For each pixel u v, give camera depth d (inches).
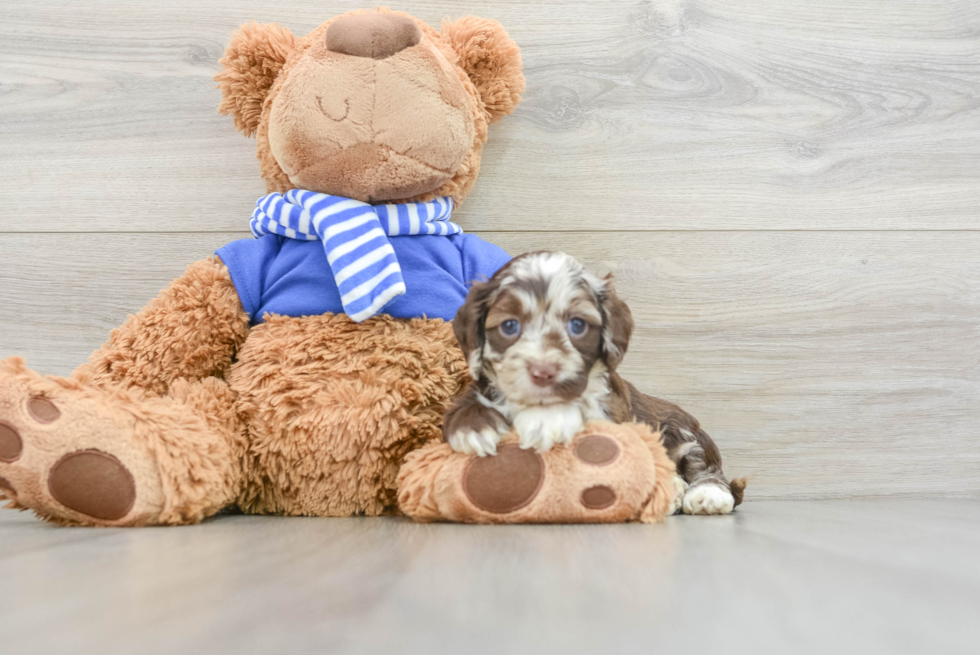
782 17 100.7
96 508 61.3
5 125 97.7
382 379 73.3
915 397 100.7
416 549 47.5
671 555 45.1
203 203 98.5
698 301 99.8
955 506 88.2
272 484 75.1
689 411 99.1
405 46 76.8
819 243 101.0
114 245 98.1
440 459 64.1
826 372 100.3
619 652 24.8
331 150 75.9
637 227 99.7
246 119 85.4
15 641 25.3
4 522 67.2
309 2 98.1
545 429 61.7
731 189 100.4
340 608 30.7
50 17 97.7
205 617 29.0
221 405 72.6
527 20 98.7
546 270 66.6
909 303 101.3
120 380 75.5
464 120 79.8
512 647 25.2
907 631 27.7
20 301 97.4
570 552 46.3
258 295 81.4
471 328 67.4
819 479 99.5
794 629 27.9
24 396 60.8
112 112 98.1
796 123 101.1
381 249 75.7
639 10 99.3
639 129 99.7
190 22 98.1
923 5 102.0
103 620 28.4
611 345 67.5
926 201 101.9
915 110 102.2
